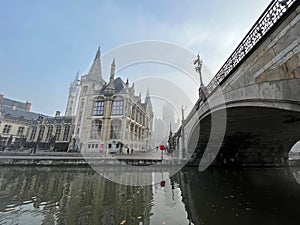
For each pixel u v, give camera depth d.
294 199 8.56
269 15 5.10
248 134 15.65
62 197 8.80
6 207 7.34
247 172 17.64
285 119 10.42
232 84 7.34
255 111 8.39
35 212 6.79
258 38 5.65
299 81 3.99
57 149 37.31
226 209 7.14
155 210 7.02
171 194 9.45
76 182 12.45
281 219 6.14
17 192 9.78
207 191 10.13
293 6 4.08
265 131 14.64
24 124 53.06
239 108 7.58
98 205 7.60
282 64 4.50
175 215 6.51
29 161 19.00
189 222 5.91
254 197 8.91
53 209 7.12
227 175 15.91
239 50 6.83
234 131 14.57
